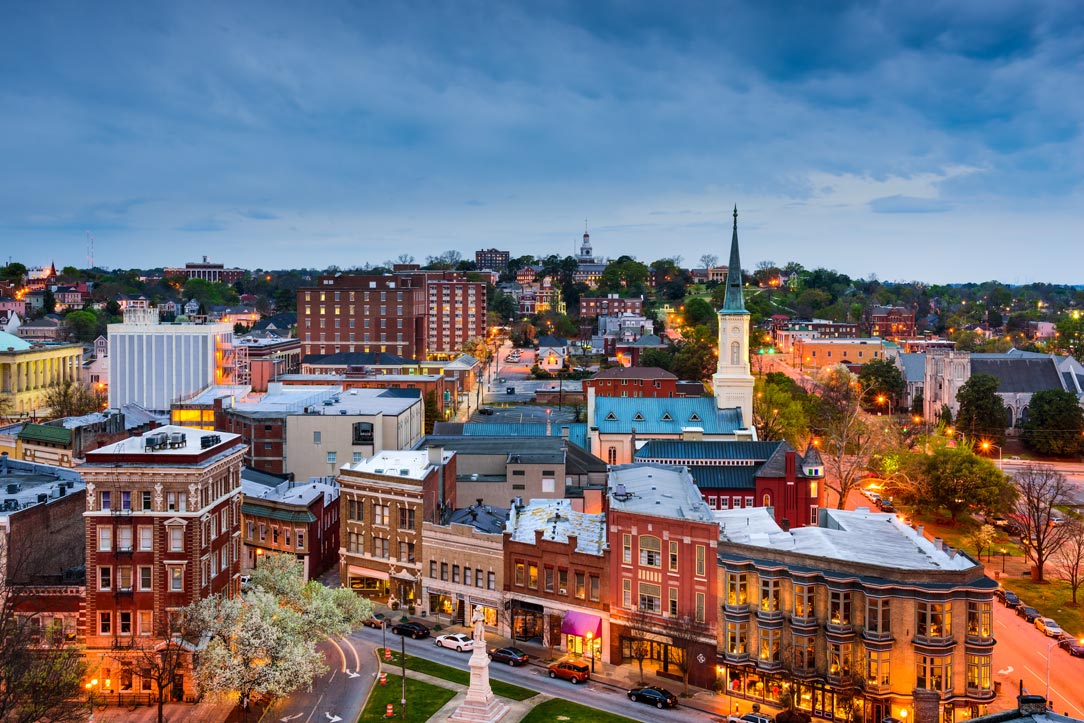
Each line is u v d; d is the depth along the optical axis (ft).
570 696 262.26
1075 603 336.29
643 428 471.62
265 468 435.94
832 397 652.48
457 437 436.35
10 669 210.79
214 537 271.69
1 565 258.78
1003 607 335.88
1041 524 404.77
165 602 258.98
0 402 629.51
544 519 327.26
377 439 432.25
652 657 287.07
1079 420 605.31
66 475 335.06
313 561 358.23
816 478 391.86
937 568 247.50
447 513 357.41
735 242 482.28
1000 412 622.95
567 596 298.35
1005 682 267.80
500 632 313.12
